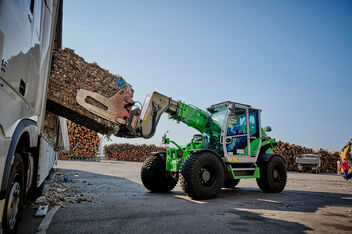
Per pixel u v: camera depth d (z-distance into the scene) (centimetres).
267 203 487
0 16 151
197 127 661
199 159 516
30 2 217
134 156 3003
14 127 187
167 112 617
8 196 201
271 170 659
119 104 443
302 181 1097
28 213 336
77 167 1338
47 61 308
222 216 361
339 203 507
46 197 439
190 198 526
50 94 370
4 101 163
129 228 284
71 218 316
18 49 188
